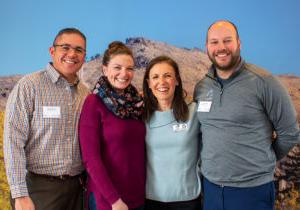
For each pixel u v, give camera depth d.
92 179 1.64
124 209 1.57
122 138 1.66
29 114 1.75
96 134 1.64
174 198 1.76
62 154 1.80
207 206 1.78
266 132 1.72
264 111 1.70
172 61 1.84
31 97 1.75
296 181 2.55
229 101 1.69
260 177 1.68
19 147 1.70
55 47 1.85
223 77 1.77
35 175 1.81
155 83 1.80
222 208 1.72
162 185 1.76
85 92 1.98
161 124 1.79
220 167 1.70
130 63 1.71
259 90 1.66
